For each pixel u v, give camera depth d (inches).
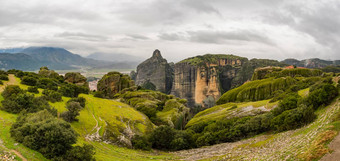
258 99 6978.4
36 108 2407.7
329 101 2805.1
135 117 3973.9
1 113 2053.4
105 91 6914.4
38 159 1481.3
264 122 3216.0
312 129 2004.2
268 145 2126.0
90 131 2812.5
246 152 2098.9
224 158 2105.1
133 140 3142.2
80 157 1589.6
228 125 3846.0
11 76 3937.0
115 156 2290.8
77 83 5821.9
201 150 3041.3
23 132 1644.9
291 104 3405.5
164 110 6053.2
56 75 5403.5
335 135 1475.1
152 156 2667.3
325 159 1247.5
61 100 3380.9
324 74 6254.9
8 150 1424.7
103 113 3614.7
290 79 6766.7
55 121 1753.2
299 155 1417.3
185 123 6579.7
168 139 3430.1
